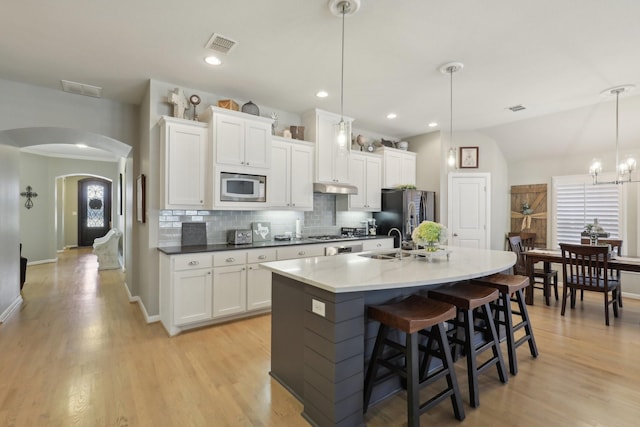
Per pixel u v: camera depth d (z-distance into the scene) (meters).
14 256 4.11
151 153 3.53
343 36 2.64
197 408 2.03
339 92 3.87
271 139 4.01
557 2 2.20
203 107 3.88
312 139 4.55
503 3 2.21
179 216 3.79
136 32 2.57
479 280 2.68
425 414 1.99
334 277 1.97
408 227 5.06
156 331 3.31
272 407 2.05
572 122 4.71
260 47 2.82
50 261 7.73
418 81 3.54
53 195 7.81
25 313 3.91
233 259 3.51
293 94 3.96
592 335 3.22
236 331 3.31
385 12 2.32
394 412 2.03
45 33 2.57
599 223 4.95
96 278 5.94
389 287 1.83
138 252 4.44
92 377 2.38
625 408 2.04
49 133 3.92
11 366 2.55
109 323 3.55
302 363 2.09
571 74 3.35
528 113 4.66
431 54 2.94
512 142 5.52
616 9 2.27
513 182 5.91
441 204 5.61
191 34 2.61
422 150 5.88
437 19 2.40
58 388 2.23
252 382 2.34
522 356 2.78
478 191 5.59
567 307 4.18
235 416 1.96
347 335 1.81
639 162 4.58
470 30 2.55
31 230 7.31
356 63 3.12
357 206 5.12
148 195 3.60
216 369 2.52
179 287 3.19
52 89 3.69
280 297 2.34
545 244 5.50
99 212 10.80
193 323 3.32
